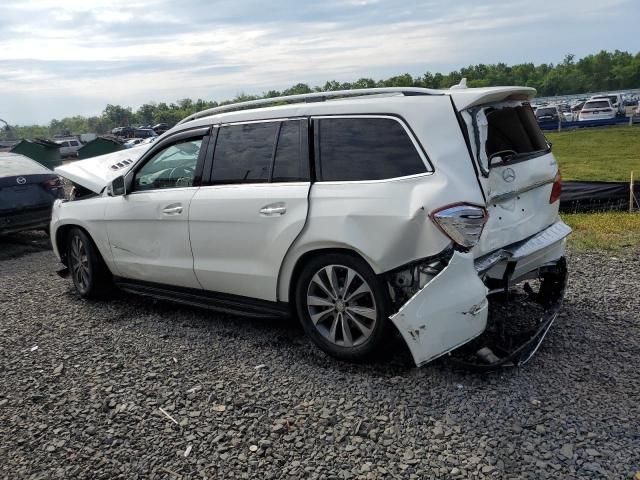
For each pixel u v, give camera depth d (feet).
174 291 16.25
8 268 25.13
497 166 11.59
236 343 14.52
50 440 10.59
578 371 11.96
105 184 18.17
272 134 13.66
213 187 14.58
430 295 10.87
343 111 12.59
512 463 9.10
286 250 12.92
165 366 13.42
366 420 10.55
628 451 9.23
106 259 17.90
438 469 9.08
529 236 12.74
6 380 13.16
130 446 10.24
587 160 59.06
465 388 11.44
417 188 11.21
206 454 9.87
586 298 16.35
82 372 13.38
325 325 13.12
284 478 9.12
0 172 27.81
